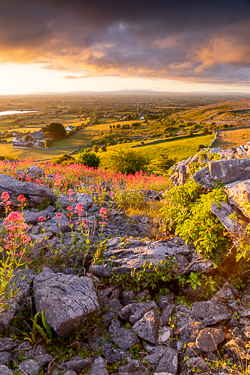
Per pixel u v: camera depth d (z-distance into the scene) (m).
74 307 3.82
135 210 9.20
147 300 4.67
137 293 4.87
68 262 5.50
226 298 4.42
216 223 4.74
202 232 4.70
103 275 5.01
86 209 8.74
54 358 3.46
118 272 4.98
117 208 9.65
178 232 5.58
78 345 3.76
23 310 4.08
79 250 5.62
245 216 4.33
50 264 5.26
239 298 4.39
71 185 12.75
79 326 3.92
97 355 3.68
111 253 5.52
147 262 4.94
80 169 16.42
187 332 4.04
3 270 4.03
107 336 4.01
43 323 3.67
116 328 4.13
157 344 3.91
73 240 5.85
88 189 11.02
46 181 11.79
